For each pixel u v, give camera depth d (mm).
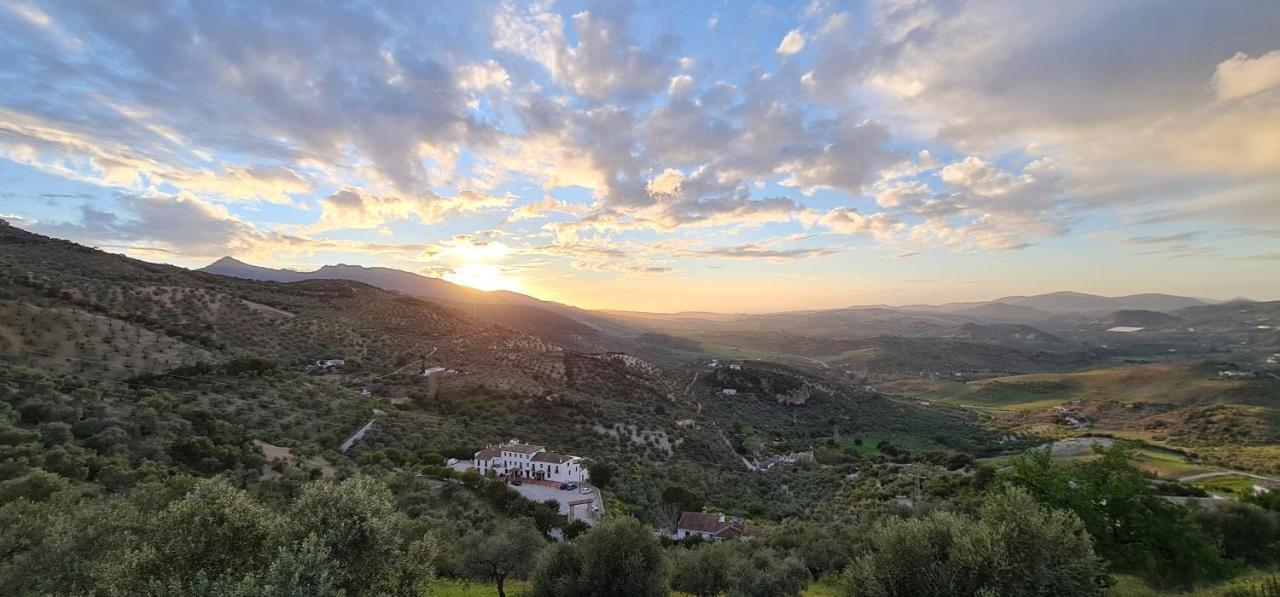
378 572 18281
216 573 16812
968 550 17672
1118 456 28609
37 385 52469
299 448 60281
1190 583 25953
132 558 16656
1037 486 29656
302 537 17453
